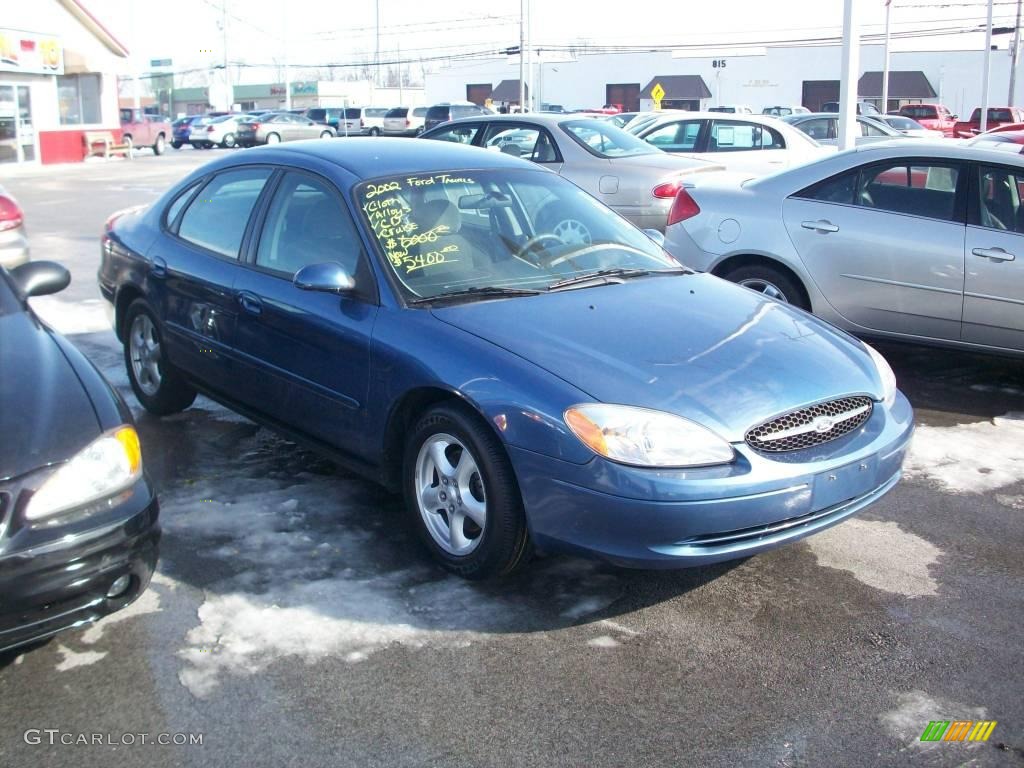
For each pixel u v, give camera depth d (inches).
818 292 269.0
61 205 693.3
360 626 140.2
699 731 118.1
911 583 155.4
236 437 220.2
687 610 146.2
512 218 186.7
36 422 123.7
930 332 257.8
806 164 277.7
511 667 130.6
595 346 149.3
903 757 113.9
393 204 177.2
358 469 171.3
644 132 551.5
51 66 1187.3
